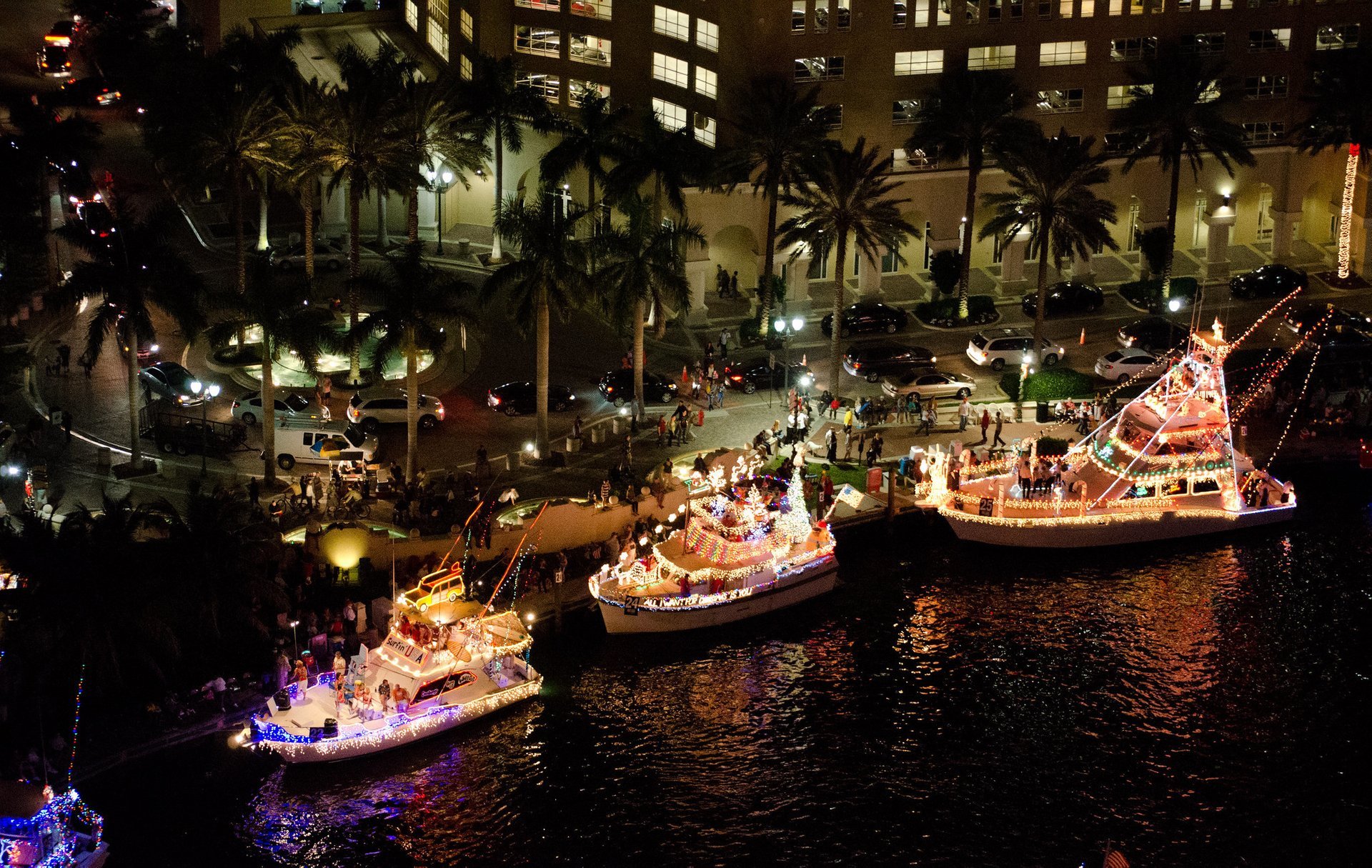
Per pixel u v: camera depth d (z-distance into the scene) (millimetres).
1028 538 82688
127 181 117625
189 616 65938
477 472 83250
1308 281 110812
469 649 67250
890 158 91938
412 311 80375
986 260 113000
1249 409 96250
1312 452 92188
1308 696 71312
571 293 83750
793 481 77000
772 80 102688
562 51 108688
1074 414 92250
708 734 67688
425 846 60375
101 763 61812
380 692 65438
